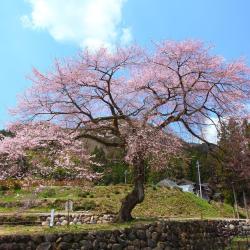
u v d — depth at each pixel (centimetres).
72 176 1276
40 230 1059
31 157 1228
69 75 1309
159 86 1397
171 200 2823
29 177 1221
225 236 1705
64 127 1376
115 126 1385
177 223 1288
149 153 1292
